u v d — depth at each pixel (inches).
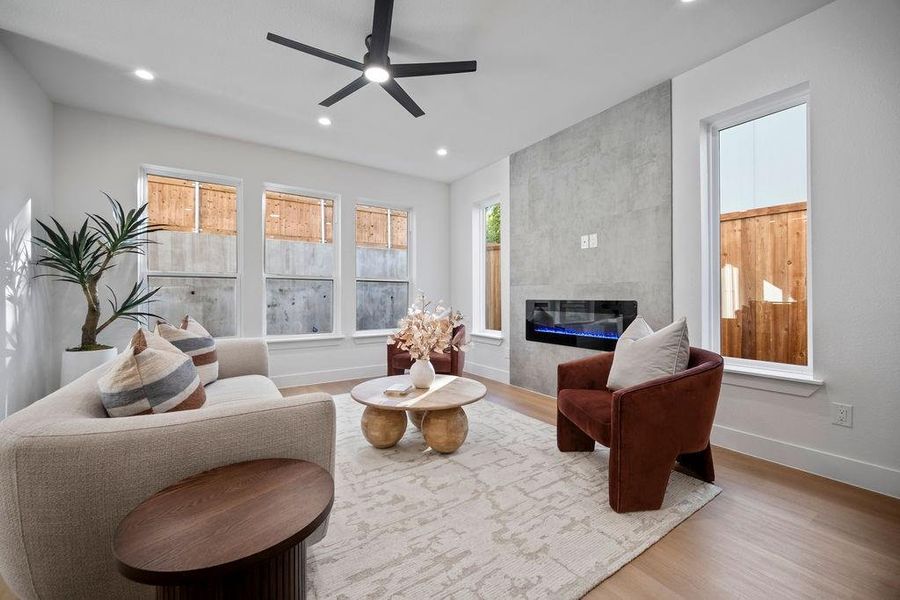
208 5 81.1
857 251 77.8
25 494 36.0
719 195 105.8
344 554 56.8
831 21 80.4
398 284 201.5
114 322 132.4
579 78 109.3
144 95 118.8
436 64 84.0
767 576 52.9
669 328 81.7
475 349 193.9
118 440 38.6
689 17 84.8
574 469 85.0
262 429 45.1
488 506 69.9
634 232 120.1
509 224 170.1
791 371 91.5
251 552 28.8
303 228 174.9
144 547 29.0
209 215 153.0
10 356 96.5
